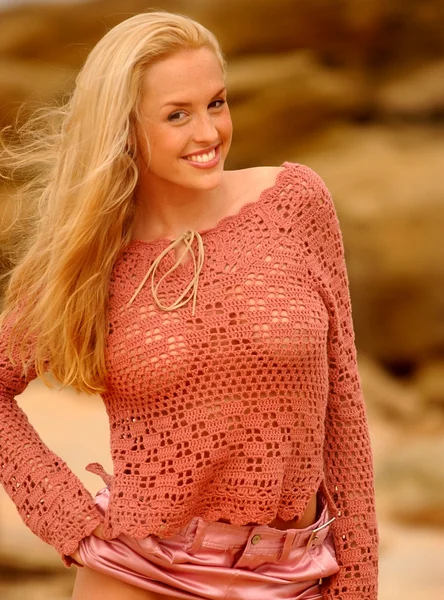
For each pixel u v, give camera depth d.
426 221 16.66
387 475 9.92
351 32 17.73
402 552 7.90
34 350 3.13
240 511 2.93
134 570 2.95
